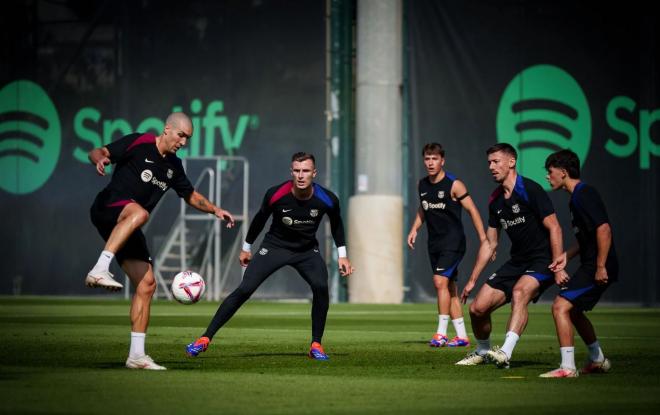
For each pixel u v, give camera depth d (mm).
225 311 23859
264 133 72375
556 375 20156
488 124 70625
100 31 74312
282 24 72438
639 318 50625
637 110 69750
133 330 20594
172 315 48094
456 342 29844
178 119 20766
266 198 23953
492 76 70688
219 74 73000
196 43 73250
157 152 20750
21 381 18047
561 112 70188
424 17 71250
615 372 21406
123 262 20656
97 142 74125
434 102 71125
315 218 23984
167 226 73938
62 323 39812
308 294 70750
